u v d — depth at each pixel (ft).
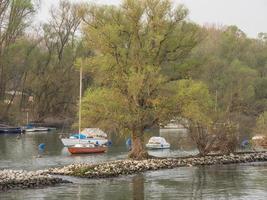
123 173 165.78
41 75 416.05
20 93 426.51
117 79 194.90
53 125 402.11
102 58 197.67
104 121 196.13
